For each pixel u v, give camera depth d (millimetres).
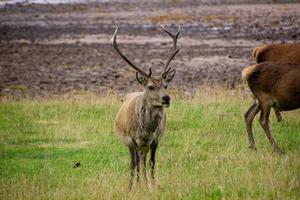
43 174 26625
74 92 46656
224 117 34562
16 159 29156
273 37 71375
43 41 76562
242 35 74562
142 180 24141
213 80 49844
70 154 29594
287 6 103875
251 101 38312
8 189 23859
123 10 108625
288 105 28750
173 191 21922
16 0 129250
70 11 108250
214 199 21500
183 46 68625
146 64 58656
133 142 23234
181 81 49938
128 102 23906
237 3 112000
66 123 34812
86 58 63781
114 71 56125
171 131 32125
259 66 29234
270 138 28531
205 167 25453
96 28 87125
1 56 66688
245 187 21891
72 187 24047
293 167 23953
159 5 114688
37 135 32812
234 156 26875
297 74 28359
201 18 93625
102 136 32281
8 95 46469
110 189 22812
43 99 43594
